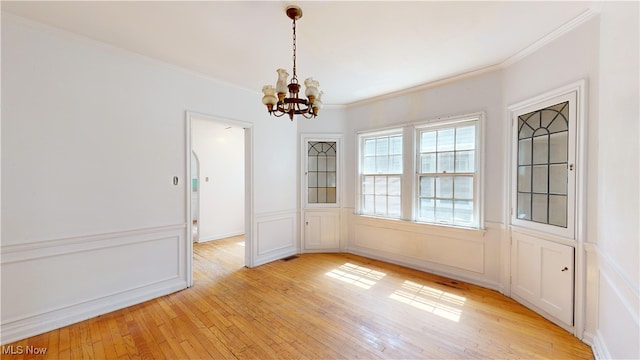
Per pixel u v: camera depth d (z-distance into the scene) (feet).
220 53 8.70
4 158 6.64
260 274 11.48
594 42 6.36
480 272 10.21
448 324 7.54
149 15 6.63
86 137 7.85
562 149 7.30
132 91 8.72
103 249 8.20
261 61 9.28
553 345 6.59
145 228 9.02
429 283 10.47
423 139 11.94
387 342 6.74
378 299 9.11
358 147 14.24
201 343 6.72
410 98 12.15
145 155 9.04
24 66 6.88
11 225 6.73
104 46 8.06
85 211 7.84
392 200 13.10
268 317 7.95
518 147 8.86
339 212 14.82
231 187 19.03
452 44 8.05
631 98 4.48
